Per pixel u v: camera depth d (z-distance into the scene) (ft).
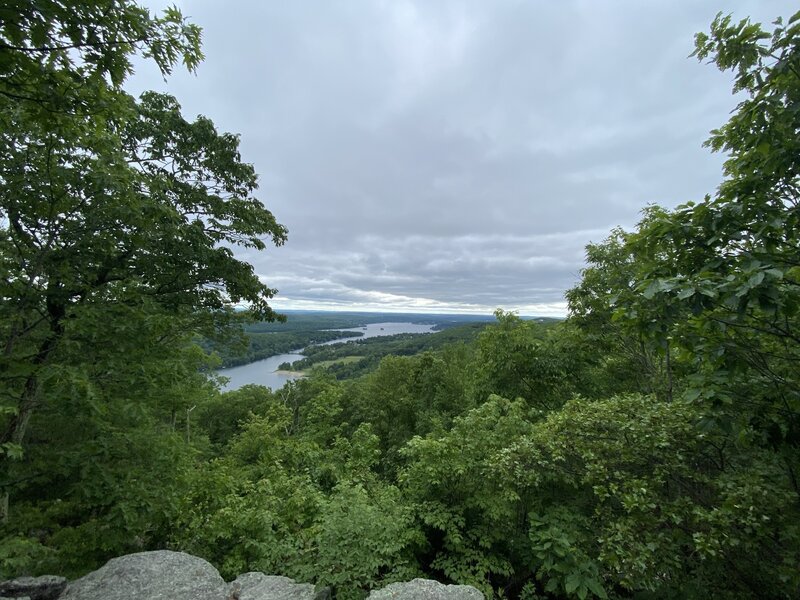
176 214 22.98
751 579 12.32
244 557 21.31
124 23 8.39
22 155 16.78
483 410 26.66
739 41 9.64
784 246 9.45
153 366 18.65
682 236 10.07
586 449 15.52
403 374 81.05
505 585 22.56
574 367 34.12
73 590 15.96
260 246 33.27
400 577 18.25
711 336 9.87
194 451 26.99
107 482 17.62
